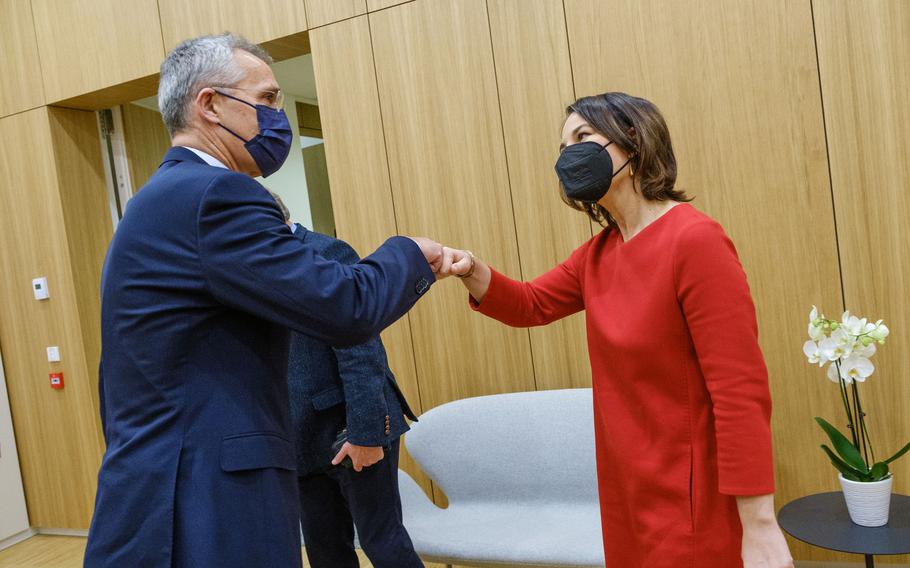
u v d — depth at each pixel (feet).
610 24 8.79
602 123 4.47
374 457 6.53
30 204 12.98
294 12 10.65
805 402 8.21
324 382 6.81
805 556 8.48
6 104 12.96
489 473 8.79
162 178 3.99
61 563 12.01
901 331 7.77
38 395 13.28
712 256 3.99
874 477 6.46
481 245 9.84
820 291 8.06
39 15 12.51
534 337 9.73
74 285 12.79
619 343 4.33
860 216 7.83
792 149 8.04
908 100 7.54
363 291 3.98
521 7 9.30
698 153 8.45
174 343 3.82
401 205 10.25
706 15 8.30
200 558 3.71
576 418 8.57
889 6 7.54
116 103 13.12
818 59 7.86
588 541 7.28
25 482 13.61
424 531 8.02
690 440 4.17
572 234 9.34
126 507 3.81
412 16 9.93
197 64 4.32
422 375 10.40
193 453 3.82
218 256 3.74
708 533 4.10
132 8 11.77
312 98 17.38
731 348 3.93
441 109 9.89
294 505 4.18
